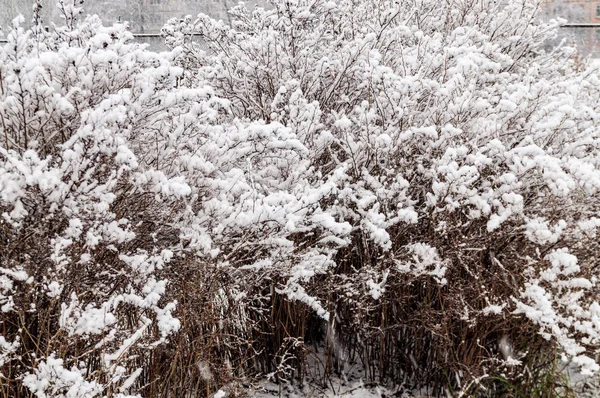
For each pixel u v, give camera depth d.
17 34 2.22
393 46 3.94
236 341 3.06
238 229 2.48
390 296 3.29
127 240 2.20
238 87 3.77
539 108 3.49
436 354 3.22
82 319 2.01
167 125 2.51
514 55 4.76
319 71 3.54
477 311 2.87
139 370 2.19
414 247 2.95
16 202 1.99
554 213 3.01
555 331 2.69
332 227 2.52
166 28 4.21
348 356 3.49
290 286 2.83
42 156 2.27
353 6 4.20
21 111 2.19
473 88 3.21
